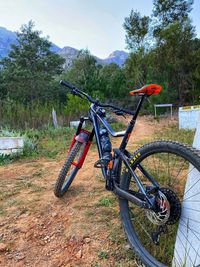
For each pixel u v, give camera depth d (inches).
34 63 1246.9
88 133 114.4
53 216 102.6
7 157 198.4
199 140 72.0
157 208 68.2
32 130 345.1
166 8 1118.4
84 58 1567.4
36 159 199.6
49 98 1063.0
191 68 895.7
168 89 898.7
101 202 108.8
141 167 80.1
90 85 1106.1
